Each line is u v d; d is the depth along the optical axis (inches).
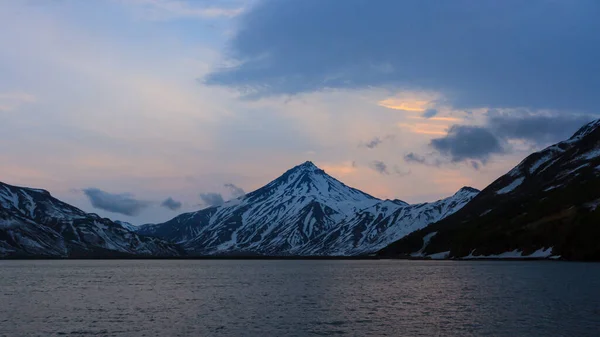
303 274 6619.1
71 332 2224.4
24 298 3545.8
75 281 5344.5
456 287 4035.4
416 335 2114.9
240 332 2208.4
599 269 5639.8
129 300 3400.6
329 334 2156.7
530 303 2915.8
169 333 2194.9
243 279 5629.9
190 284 4867.1
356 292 3838.6
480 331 2169.0
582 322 2308.1
